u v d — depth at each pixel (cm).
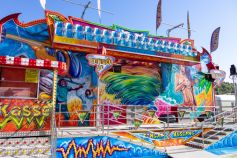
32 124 948
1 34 1209
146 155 1175
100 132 1157
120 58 1562
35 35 1325
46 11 1328
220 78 1930
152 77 1691
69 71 1409
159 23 1828
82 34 1349
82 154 1034
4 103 915
